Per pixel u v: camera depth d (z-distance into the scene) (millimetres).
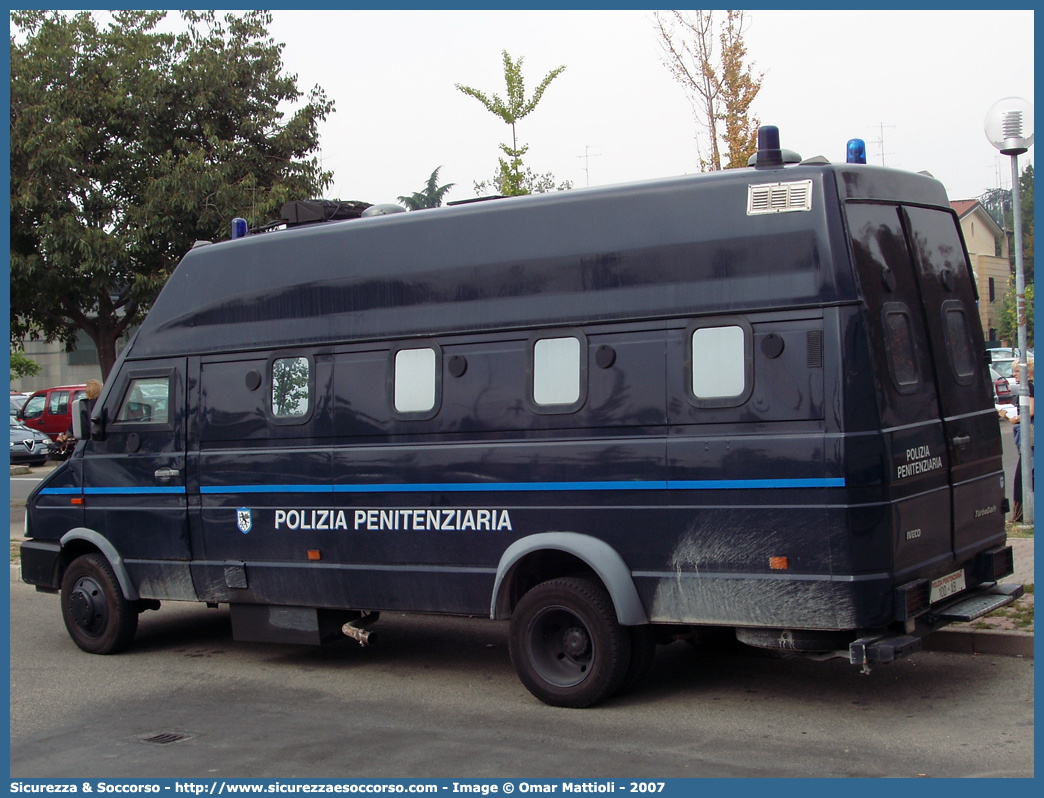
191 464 8148
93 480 8688
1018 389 11633
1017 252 10836
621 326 6391
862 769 5242
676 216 6289
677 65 13680
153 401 8422
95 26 22078
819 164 5996
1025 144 10516
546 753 5688
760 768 5312
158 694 7344
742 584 5938
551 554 6676
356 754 5797
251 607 7973
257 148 22109
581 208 6621
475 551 6855
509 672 7676
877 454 5699
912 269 6406
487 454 6797
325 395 7523
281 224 8492
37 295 21469
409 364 7168
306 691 7316
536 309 6691
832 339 5738
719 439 6008
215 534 8031
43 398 30516
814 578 5723
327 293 7590
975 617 6164
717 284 6102
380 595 7242
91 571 8633
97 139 21281
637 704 6582
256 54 22391
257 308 7938
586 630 6473
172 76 21391
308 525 7551
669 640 6754
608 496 6363
